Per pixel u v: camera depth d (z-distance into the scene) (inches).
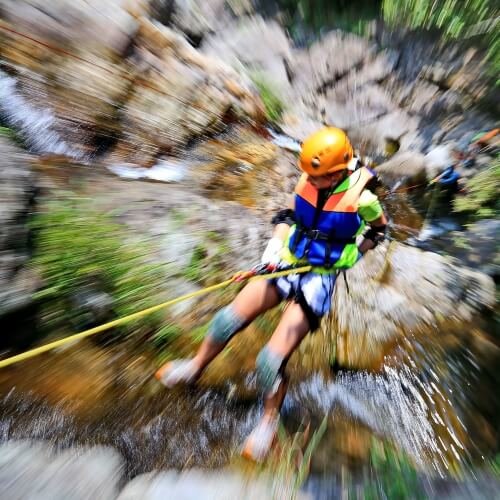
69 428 126.0
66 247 151.6
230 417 137.6
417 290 174.1
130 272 154.6
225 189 197.0
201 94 214.8
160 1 246.7
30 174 159.0
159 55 213.3
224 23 274.7
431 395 150.4
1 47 187.2
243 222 184.2
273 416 129.0
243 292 129.7
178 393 138.2
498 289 179.0
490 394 151.8
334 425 140.5
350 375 153.4
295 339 125.5
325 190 120.9
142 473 122.4
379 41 297.7
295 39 296.5
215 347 132.7
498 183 213.3
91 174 180.5
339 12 311.4
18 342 137.2
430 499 125.7
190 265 164.1
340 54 282.0
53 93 189.2
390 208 208.2
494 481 132.0
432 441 140.3
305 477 126.3
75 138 186.9
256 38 273.9
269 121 235.3
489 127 255.1
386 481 128.6
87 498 109.5
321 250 124.3
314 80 270.7
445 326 166.6
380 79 276.1
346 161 118.5
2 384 129.9
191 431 132.6
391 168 220.4
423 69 280.5
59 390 132.0
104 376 137.3
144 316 148.5
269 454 129.2
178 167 199.0
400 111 262.1
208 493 117.0
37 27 192.2
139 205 174.7
